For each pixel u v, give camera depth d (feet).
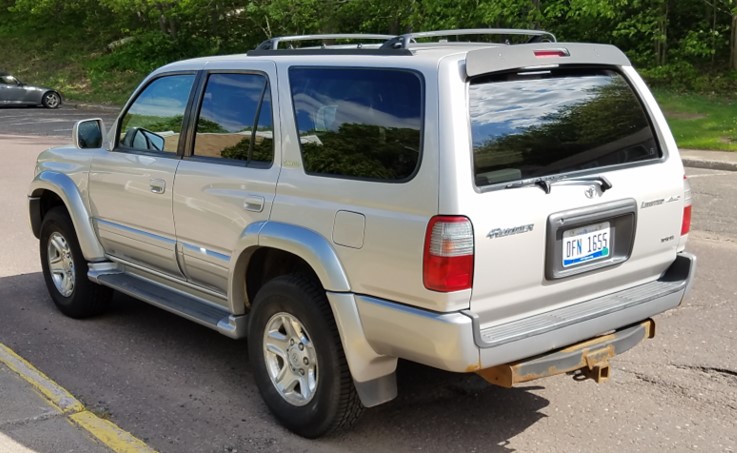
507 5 64.08
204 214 14.93
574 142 12.58
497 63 11.63
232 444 13.25
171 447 13.15
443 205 10.95
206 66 15.52
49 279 20.18
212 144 15.07
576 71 12.99
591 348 12.49
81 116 79.51
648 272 13.88
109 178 17.62
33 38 120.37
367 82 12.28
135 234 17.12
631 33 67.77
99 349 17.70
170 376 16.17
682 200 14.02
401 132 11.63
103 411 14.51
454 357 11.04
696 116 56.29
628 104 13.58
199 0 95.81
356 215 11.97
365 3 77.71
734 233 27.68
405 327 11.48
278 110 13.62
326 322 12.57
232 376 16.17
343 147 12.45
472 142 11.25
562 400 14.84
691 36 69.21
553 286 12.12
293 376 13.51
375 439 13.39
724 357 16.71
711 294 20.88
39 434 13.48
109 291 19.53
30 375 16.05
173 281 16.81
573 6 62.80
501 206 11.28
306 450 13.04
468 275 11.03
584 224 12.32
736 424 13.83
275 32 89.86
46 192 20.30
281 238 12.99
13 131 66.03
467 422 13.96
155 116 16.65
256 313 13.84
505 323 11.82
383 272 11.66
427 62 11.54
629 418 14.07
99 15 115.44
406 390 15.26
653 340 17.72
